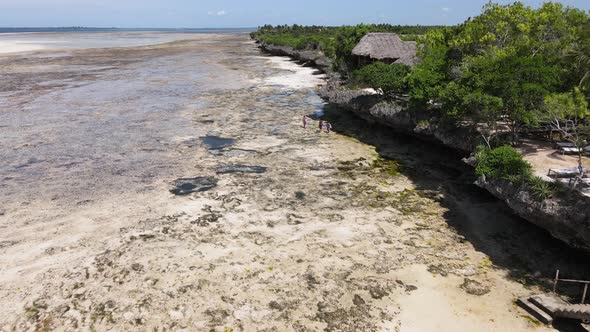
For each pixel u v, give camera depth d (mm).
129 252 16531
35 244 16891
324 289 14602
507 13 29828
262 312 13406
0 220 18688
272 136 32625
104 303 13648
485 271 15875
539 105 19484
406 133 31938
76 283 14594
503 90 20219
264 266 15844
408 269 15875
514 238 18172
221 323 12891
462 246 17609
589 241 15086
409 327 12922
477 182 20203
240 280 14977
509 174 18594
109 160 26453
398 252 17000
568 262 16312
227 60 86125
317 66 71000
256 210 20438
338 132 34031
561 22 28156
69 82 54781
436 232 18719
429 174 25484
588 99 20859
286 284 14828
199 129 33938
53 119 35625
